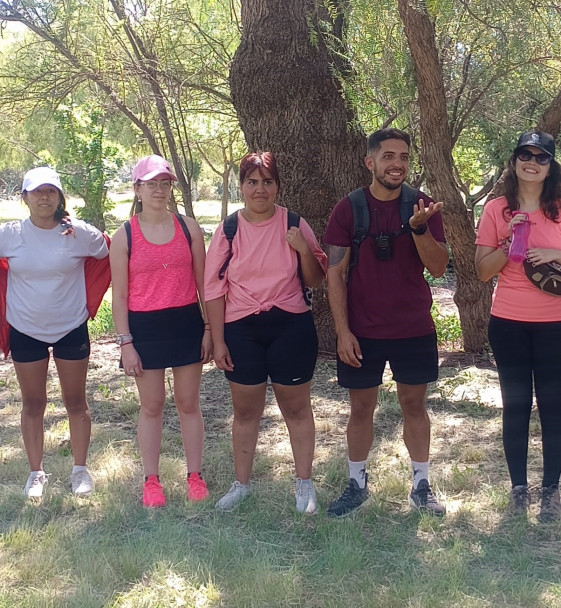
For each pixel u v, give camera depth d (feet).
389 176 13.01
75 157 69.67
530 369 14.07
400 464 16.56
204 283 14.23
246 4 24.26
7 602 11.34
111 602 11.28
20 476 16.55
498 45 24.02
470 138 31.81
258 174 13.37
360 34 24.64
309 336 13.94
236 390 14.19
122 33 34.71
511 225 13.48
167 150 43.19
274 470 16.60
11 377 26.05
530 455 17.04
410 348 13.58
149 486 14.78
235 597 11.35
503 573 11.98
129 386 24.17
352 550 12.50
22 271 14.43
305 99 24.18
